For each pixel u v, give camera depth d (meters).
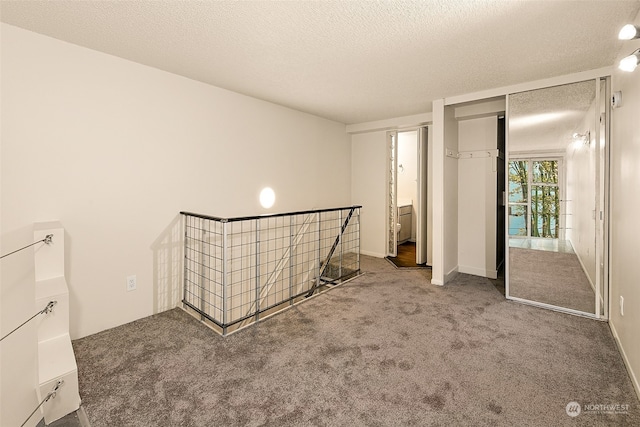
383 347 2.22
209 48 2.33
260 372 1.93
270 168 3.84
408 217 6.64
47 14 1.88
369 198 5.20
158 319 2.69
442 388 1.77
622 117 2.21
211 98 3.16
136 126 2.62
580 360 2.05
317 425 1.50
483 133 3.95
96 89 2.39
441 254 3.63
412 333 2.44
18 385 2.04
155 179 2.76
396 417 1.55
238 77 2.93
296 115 4.17
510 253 3.18
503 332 2.45
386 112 4.25
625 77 2.13
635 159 1.88
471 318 2.72
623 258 2.15
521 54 2.40
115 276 2.54
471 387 1.78
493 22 1.94
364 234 5.30
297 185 4.25
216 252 3.26
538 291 3.03
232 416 1.56
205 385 1.80
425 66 2.64
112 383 1.82
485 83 3.06
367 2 1.74
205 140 3.13
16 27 2.03
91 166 2.38
